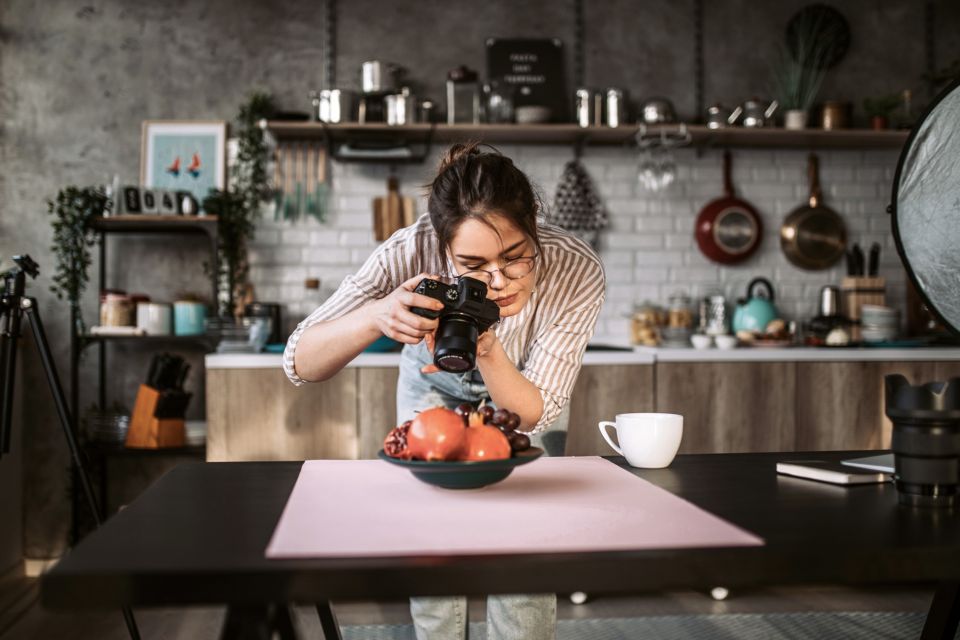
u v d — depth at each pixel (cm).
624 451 143
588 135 392
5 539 358
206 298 393
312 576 83
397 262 165
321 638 275
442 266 159
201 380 394
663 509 108
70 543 377
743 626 282
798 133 387
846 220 424
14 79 385
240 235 385
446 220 130
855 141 404
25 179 384
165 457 388
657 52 414
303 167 399
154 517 105
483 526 99
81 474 256
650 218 414
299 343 148
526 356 183
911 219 133
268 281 399
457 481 115
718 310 394
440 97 405
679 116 413
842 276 422
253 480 129
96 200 355
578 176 406
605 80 412
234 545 92
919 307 418
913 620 287
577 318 167
